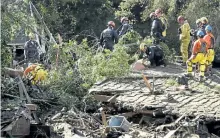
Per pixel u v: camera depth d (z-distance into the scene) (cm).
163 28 3778
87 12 5594
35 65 2767
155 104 2397
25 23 2917
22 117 2116
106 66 3005
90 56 3155
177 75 3011
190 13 4866
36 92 2680
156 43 3747
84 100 2702
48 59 3297
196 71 3288
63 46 3350
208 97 2539
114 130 2177
